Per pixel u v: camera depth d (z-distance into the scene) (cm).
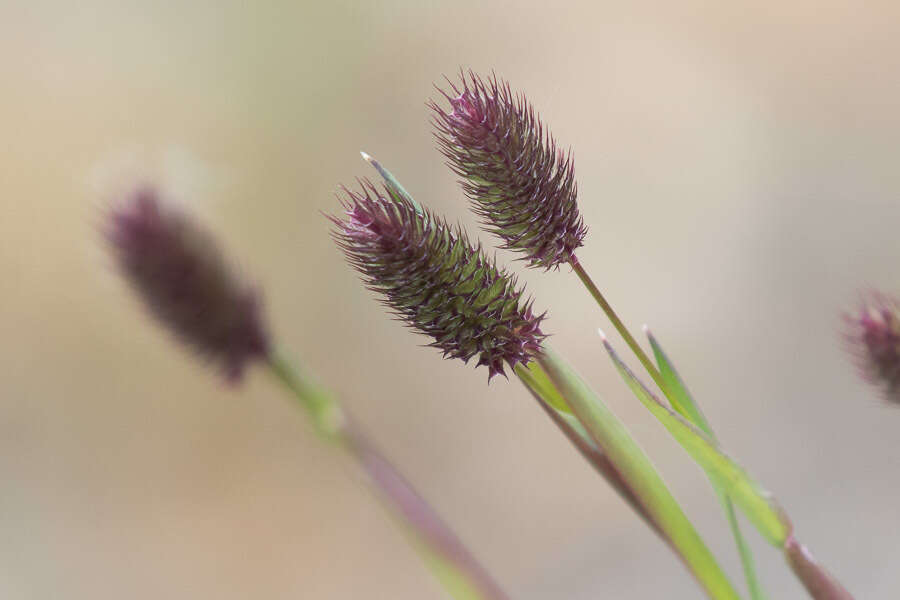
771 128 77
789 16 80
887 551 58
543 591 66
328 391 39
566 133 80
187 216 39
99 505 78
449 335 33
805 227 74
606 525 68
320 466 77
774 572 58
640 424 71
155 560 76
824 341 69
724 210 76
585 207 78
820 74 78
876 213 72
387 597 72
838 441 65
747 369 71
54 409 80
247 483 78
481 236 74
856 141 75
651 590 62
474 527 72
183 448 79
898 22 77
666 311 74
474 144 33
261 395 78
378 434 78
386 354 79
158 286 38
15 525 76
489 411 76
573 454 73
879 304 34
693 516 64
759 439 67
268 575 75
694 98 79
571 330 74
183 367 78
